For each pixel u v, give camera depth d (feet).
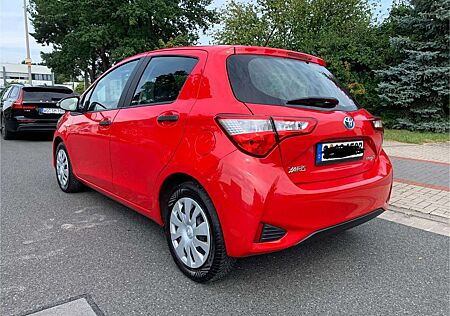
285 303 8.10
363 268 9.75
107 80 13.10
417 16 38.14
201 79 8.89
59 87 32.53
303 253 10.60
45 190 16.75
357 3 48.57
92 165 13.30
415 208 14.62
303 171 8.02
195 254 8.71
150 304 7.97
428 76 36.76
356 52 41.55
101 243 11.05
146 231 12.01
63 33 86.28
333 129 8.41
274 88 8.54
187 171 8.39
